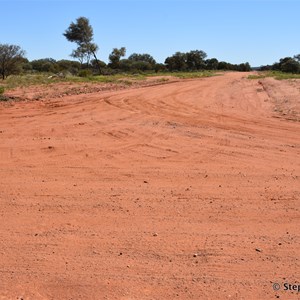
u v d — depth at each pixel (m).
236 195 7.73
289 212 6.95
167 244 5.83
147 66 91.44
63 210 7.03
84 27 74.62
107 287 4.82
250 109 19.20
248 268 5.21
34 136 12.89
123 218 6.70
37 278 5.00
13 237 6.05
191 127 14.52
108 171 9.30
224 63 115.94
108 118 16.31
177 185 8.32
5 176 8.92
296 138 12.86
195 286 4.83
